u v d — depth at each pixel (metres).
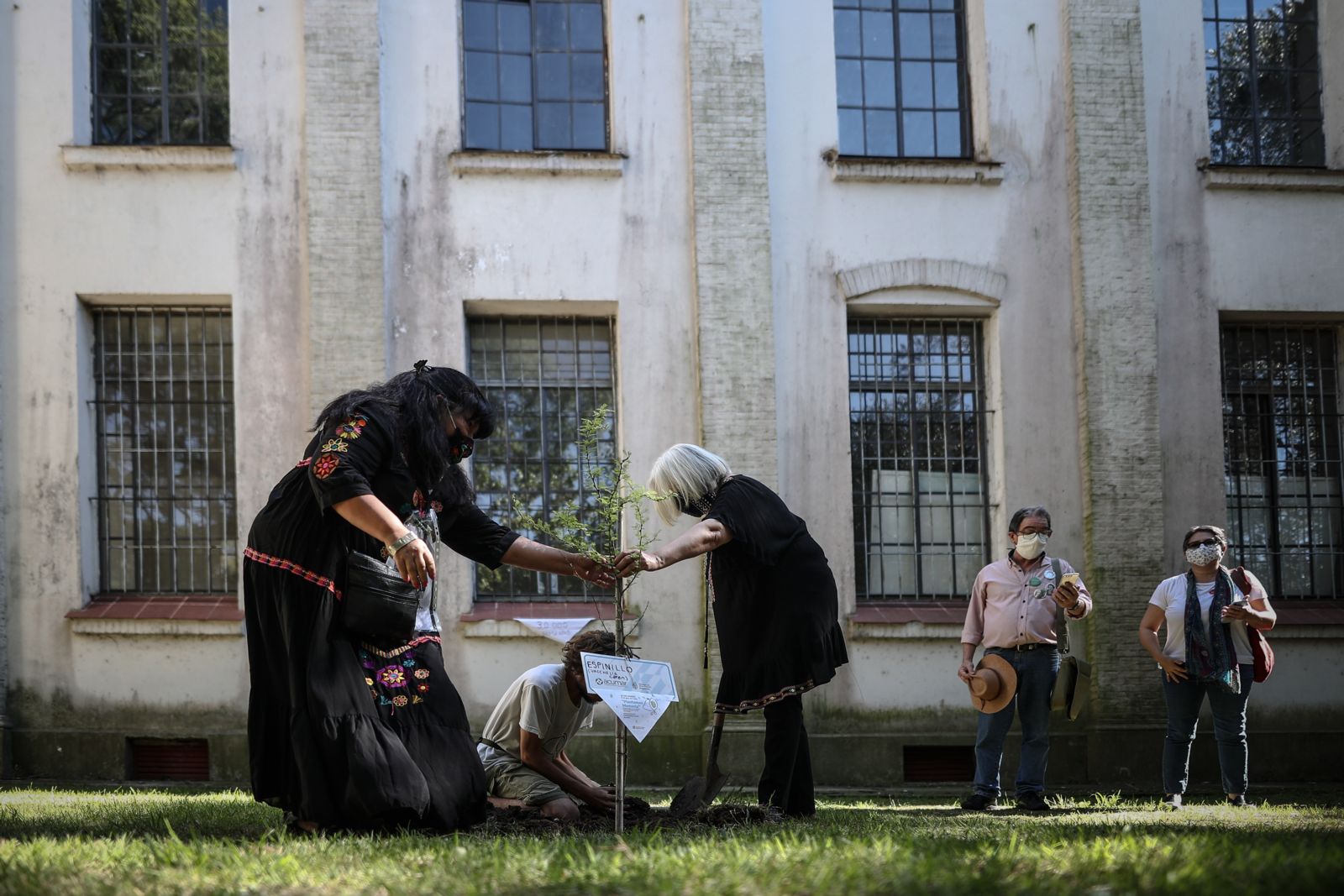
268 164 12.29
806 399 12.66
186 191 12.23
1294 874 3.06
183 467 12.34
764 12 13.02
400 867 3.52
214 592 12.24
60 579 11.84
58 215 12.13
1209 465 13.05
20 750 11.56
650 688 5.07
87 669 11.73
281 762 4.74
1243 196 13.38
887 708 12.40
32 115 12.20
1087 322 12.86
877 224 12.91
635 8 12.88
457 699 5.05
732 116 12.68
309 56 12.24
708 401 12.35
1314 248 13.39
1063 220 13.11
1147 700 12.46
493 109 12.92
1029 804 8.70
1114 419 12.78
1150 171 13.27
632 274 12.60
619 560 5.39
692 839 4.42
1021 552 9.16
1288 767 12.67
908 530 13.02
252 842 4.27
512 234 12.51
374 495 4.79
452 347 12.36
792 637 6.04
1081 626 12.70
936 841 4.18
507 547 5.45
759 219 12.59
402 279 12.34
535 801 6.33
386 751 4.63
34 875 3.29
